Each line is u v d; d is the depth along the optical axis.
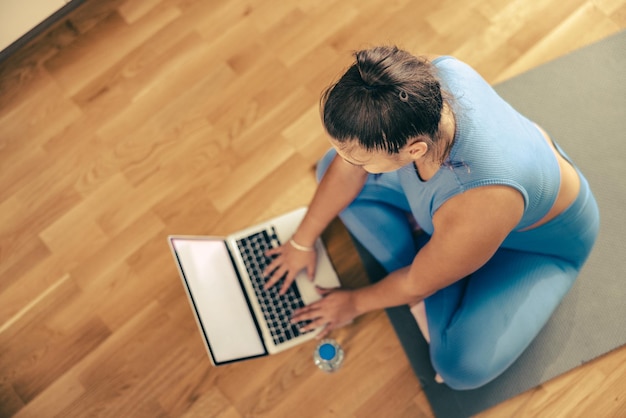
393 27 1.92
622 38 1.83
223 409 1.65
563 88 1.80
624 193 1.68
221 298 1.53
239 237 1.63
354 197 1.40
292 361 1.66
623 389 1.57
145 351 1.70
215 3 1.98
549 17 1.88
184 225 1.79
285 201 1.79
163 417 1.65
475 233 1.00
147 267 1.76
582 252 1.39
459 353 1.43
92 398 1.68
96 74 1.94
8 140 1.89
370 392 1.63
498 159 0.93
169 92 1.91
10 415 1.67
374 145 0.82
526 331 1.42
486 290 1.42
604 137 1.73
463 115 0.91
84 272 1.77
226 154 1.84
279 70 1.91
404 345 1.65
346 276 1.71
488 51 1.87
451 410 1.59
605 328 1.60
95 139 1.88
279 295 1.58
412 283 1.26
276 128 1.85
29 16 1.87
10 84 1.95
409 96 0.78
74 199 1.83
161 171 1.84
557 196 1.11
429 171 0.99
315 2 1.96
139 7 2.00
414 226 1.62
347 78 0.80
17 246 1.80
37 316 1.74
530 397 1.58
